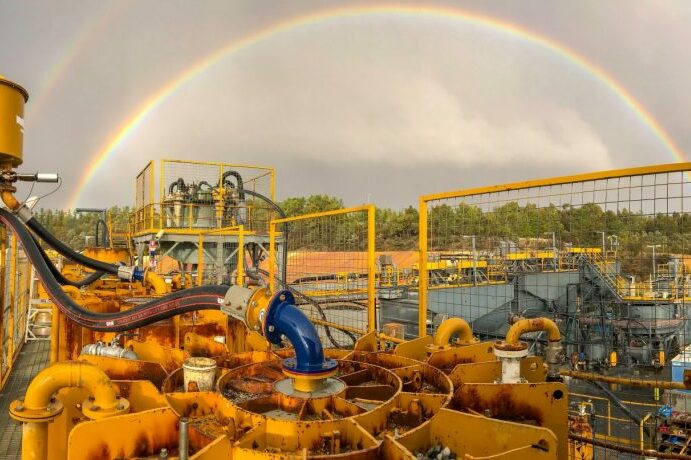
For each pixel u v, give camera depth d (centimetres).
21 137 654
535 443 280
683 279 446
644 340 645
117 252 1214
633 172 442
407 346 512
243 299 381
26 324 1305
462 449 298
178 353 472
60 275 757
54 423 376
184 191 1814
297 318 358
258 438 288
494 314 748
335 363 368
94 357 438
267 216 1959
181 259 1783
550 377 468
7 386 853
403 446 274
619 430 882
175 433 309
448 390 376
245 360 478
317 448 292
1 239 755
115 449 293
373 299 661
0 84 617
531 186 513
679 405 848
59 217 7150
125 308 737
